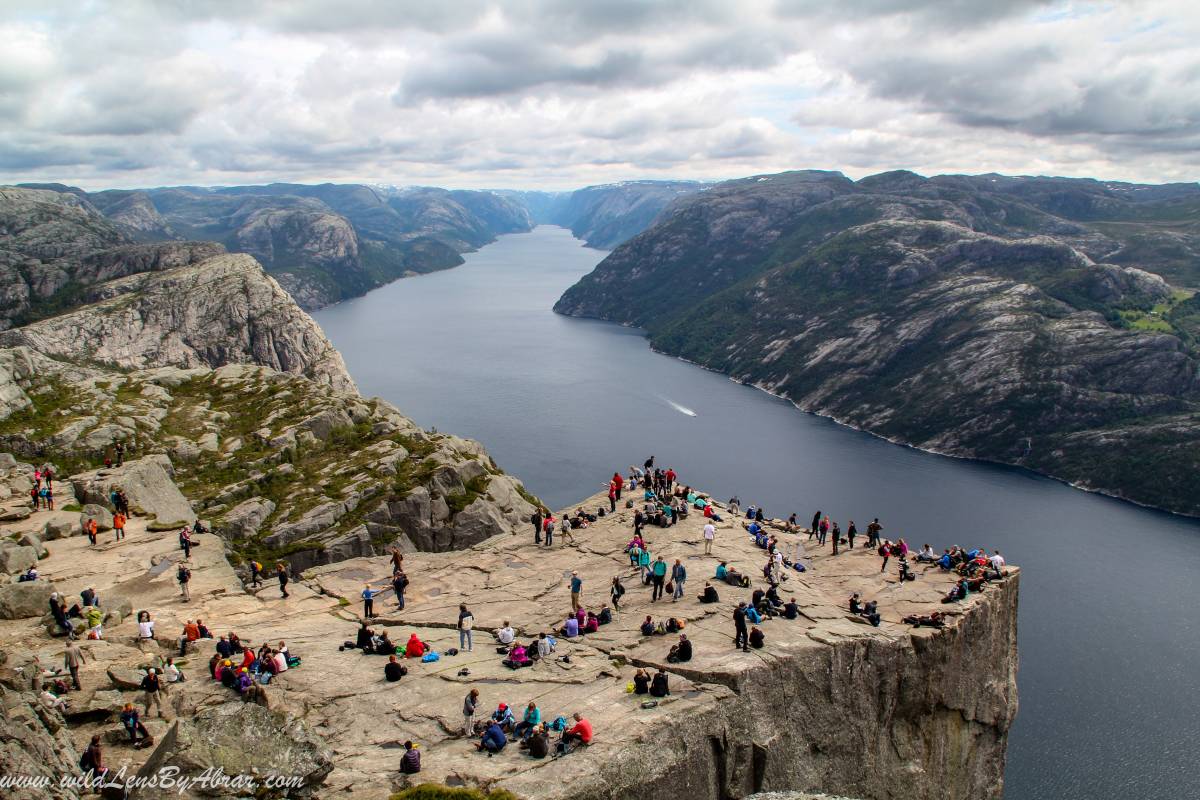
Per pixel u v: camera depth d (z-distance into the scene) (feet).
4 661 118.32
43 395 333.42
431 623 167.43
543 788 106.52
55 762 95.86
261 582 195.21
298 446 313.53
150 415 322.55
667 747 122.11
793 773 144.66
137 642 146.72
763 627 160.25
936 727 178.91
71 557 196.13
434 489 272.92
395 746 116.98
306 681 135.13
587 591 181.27
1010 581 198.39
